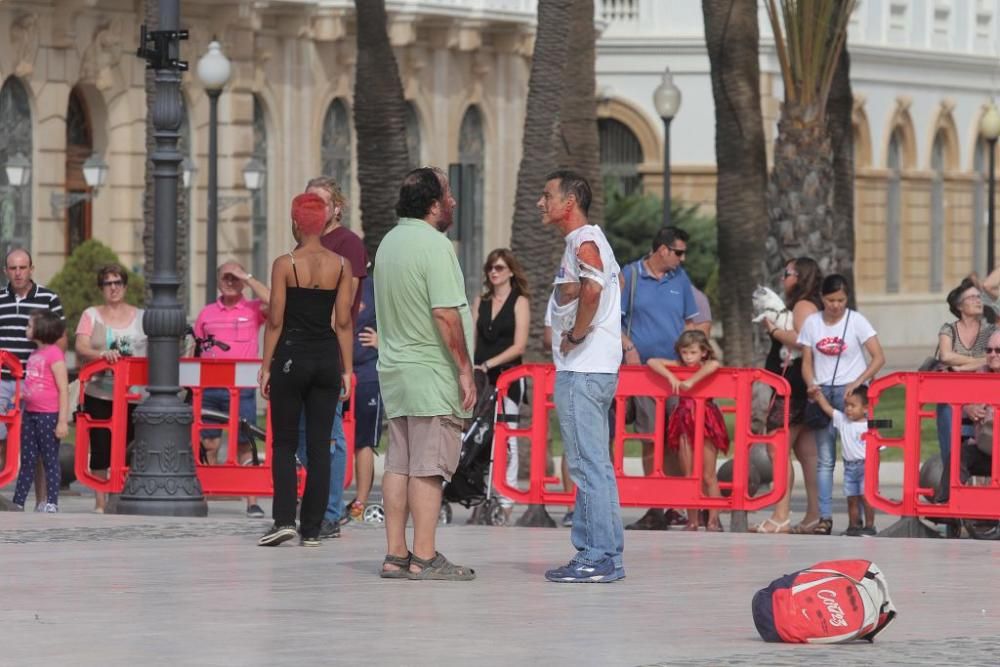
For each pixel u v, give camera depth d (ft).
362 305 122.01
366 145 216.74
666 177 257.55
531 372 122.42
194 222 283.59
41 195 259.80
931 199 437.17
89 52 266.57
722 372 119.75
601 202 189.88
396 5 313.12
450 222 91.86
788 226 207.82
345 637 76.13
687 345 119.85
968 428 123.75
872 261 413.80
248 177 264.72
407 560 92.48
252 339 134.82
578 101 188.24
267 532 104.58
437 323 90.07
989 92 457.68
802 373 125.59
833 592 76.02
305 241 101.40
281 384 101.55
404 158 217.36
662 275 123.34
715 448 122.01
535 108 189.88
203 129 283.79
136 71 274.77
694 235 344.69
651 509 124.57
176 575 92.43
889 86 418.51
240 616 80.84
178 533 109.91
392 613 81.92
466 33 334.24
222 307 135.03
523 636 76.74
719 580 92.48
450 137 338.13
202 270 284.61
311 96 306.55
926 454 182.50
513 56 354.54
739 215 217.56
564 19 188.85
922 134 431.43
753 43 215.92
